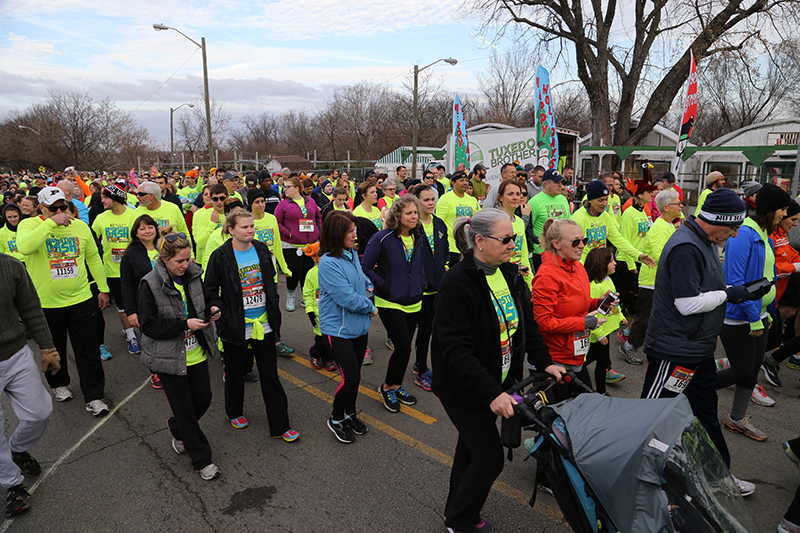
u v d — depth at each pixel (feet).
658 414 7.02
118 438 13.89
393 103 187.73
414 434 13.85
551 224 11.00
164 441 13.74
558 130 61.77
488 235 8.32
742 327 12.10
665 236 17.70
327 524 10.28
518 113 162.30
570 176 35.35
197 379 12.05
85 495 11.38
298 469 12.25
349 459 12.66
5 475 10.56
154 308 11.27
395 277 14.33
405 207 14.10
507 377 9.64
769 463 12.26
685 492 6.52
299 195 24.82
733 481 7.14
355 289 12.92
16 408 11.06
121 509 10.87
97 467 12.50
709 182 26.07
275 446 13.32
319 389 16.84
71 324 14.97
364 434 13.84
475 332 8.58
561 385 10.77
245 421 14.42
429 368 17.78
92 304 15.38
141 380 17.83
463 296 8.39
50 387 16.66
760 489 11.30
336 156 197.16
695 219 10.25
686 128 35.09
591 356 14.38
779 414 14.66
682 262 9.95
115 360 19.74
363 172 97.45
